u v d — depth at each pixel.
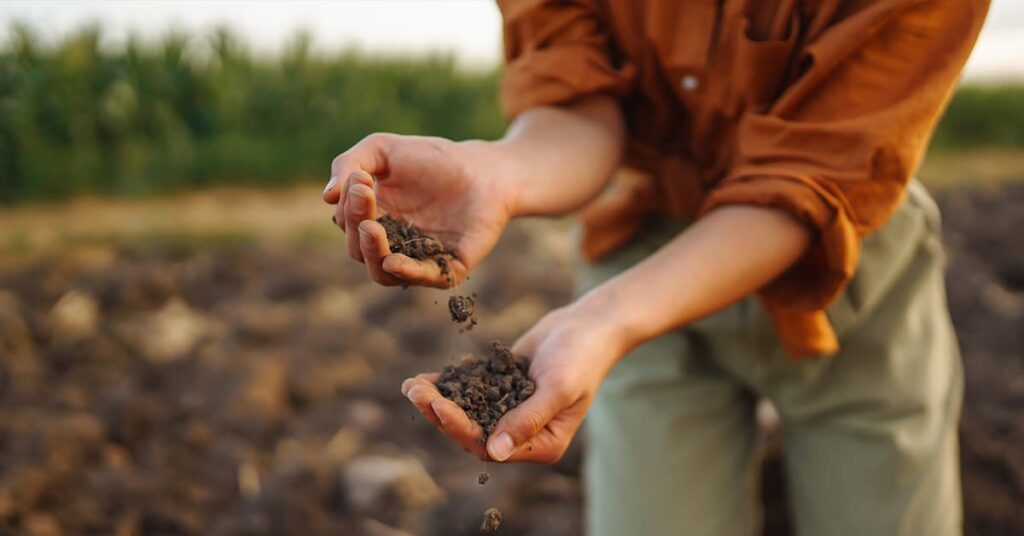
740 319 1.72
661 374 1.82
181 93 6.87
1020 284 4.93
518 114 1.62
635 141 1.73
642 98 1.68
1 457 2.85
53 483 2.73
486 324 3.99
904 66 1.34
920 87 1.33
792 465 1.85
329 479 2.84
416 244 1.25
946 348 1.80
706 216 1.40
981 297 4.41
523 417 1.16
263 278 4.50
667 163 1.70
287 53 7.31
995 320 4.14
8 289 4.08
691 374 1.82
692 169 1.68
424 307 4.15
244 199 6.00
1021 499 2.85
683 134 1.68
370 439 3.14
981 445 3.07
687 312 1.32
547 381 1.19
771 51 1.40
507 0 1.66
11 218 5.32
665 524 1.83
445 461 3.05
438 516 2.72
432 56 8.13
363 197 1.10
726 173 1.63
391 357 3.71
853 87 1.34
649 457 1.83
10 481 2.68
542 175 1.45
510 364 1.25
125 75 6.61
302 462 2.83
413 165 1.30
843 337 1.70
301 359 3.59
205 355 3.58
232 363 3.49
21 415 3.10
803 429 1.80
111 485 2.74
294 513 2.66
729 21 1.46
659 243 1.83
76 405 3.18
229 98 6.88
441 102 7.94
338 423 3.19
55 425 2.96
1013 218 5.95
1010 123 9.84
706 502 1.83
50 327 3.75
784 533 2.71
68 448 2.91
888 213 1.37
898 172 1.34
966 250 5.28
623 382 1.86
